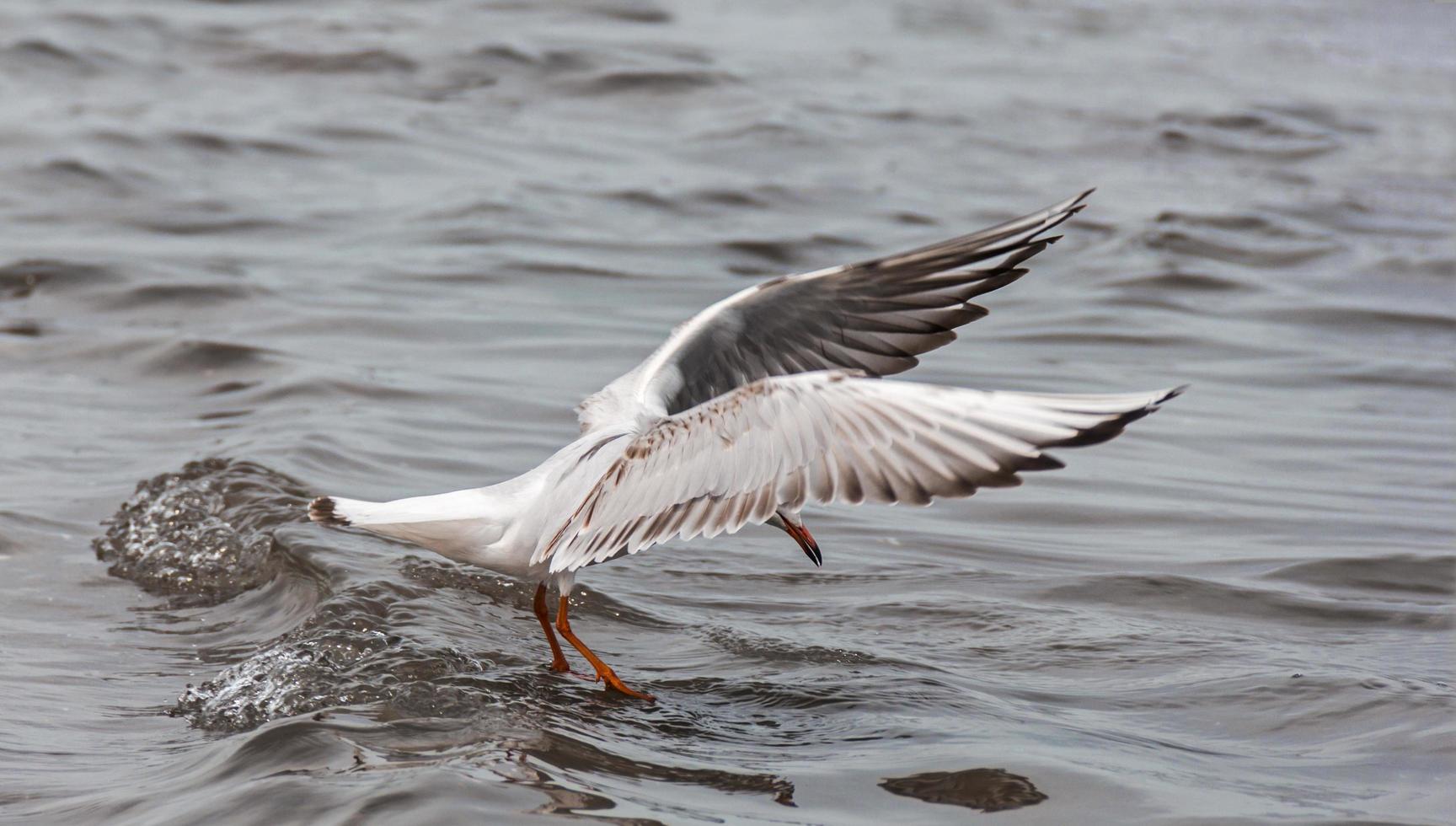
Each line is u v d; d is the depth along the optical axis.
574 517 8.03
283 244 19.83
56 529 11.72
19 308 17.33
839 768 7.55
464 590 10.53
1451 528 12.27
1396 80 30.92
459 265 19.30
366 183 22.47
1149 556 11.61
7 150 22.52
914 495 7.03
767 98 27.19
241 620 10.27
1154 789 7.29
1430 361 17.17
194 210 20.84
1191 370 16.73
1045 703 8.69
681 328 9.06
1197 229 21.84
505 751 7.61
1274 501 13.01
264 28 29.92
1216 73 30.94
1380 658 9.42
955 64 30.83
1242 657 9.41
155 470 12.82
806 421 7.34
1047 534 12.23
